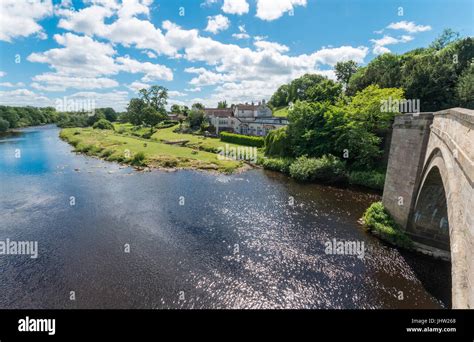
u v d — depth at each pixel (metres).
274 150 47.28
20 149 59.38
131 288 14.61
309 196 29.27
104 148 54.94
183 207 26.14
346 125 34.88
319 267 16.23
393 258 16.83
